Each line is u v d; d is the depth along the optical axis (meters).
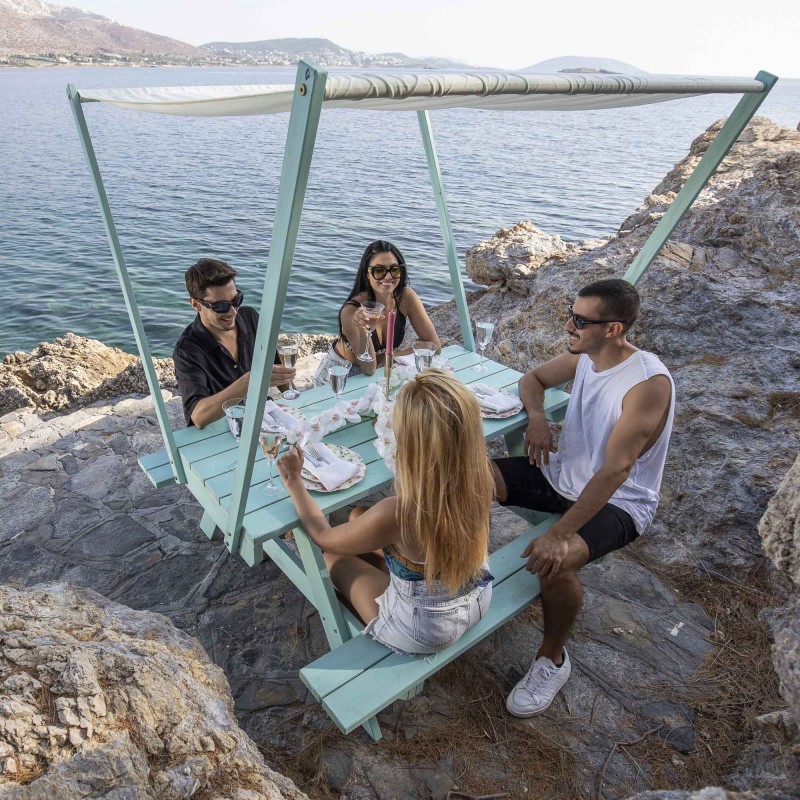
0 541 3.28
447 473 1.72
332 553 2.21
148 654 1.75
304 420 2.78
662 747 2.26
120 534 3.32
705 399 3.75
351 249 14.41
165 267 13.92
